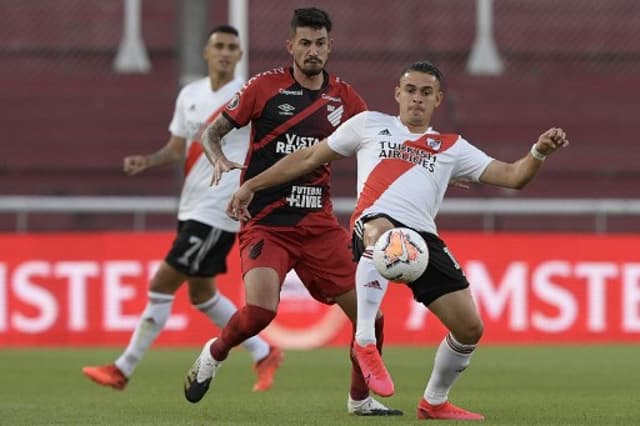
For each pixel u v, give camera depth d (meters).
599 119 77.19
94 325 55.03
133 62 78.19
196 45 59.69
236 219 26.52
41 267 55.00
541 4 83.19
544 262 56.41
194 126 36.69
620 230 72.44
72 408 30.75
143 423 26.77
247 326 27.08
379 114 26.31
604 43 82.62
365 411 28.42
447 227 70.12
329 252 28.53
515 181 25.31
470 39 82.44
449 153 25.91
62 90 76.88
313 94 28.91
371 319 25.23
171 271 35.81
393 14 82.50
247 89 28.59
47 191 72.12
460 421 26.80
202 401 32.56
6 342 54.78
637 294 56.81
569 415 28.84
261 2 80.94
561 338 56.41
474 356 49.44
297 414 28.75
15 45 79.88
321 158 26.25
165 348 54.12
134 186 72.31
